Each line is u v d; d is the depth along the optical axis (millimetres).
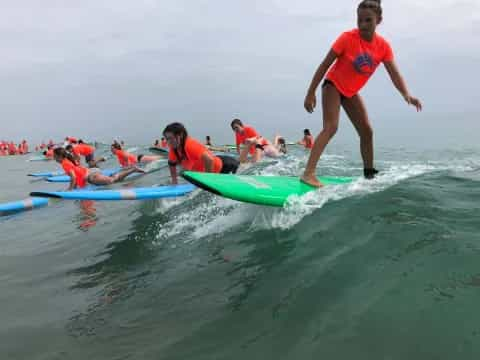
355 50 3740
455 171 4379
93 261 3816
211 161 5379
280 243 3029
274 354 1715
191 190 5699
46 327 2541
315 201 3508
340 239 2707
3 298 3111
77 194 5164
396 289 1930
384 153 12539
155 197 5383
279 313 2049
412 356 1485
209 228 4059
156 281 3018
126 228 4875
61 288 3221
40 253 4301
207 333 2064
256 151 10008
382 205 3080
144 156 13562
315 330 1798
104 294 2971
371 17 3611
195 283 2787
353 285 2086
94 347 2195
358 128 4246
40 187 10766
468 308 1669
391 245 2398
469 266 1980
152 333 2219
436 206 2922
